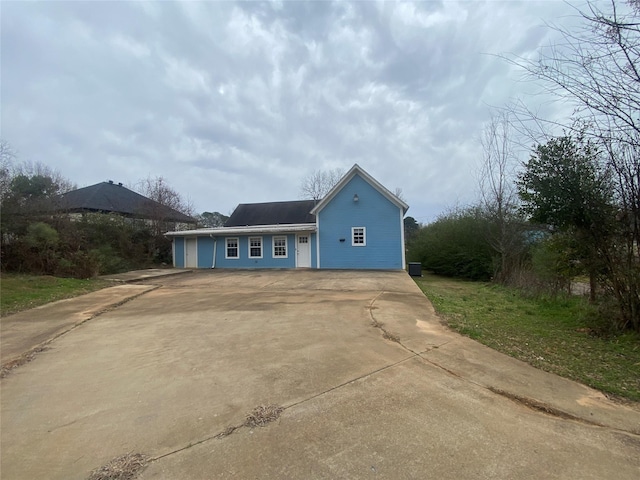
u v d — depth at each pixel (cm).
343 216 2056
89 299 987
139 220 2211
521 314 774
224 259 2239
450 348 478
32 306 880
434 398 327
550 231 720
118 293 1096
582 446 249
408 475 219
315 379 379
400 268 1997
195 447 258
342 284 1303
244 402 329
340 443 256
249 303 900
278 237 2156
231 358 462
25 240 1396
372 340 523
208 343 540
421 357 442
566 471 221
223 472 227
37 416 317
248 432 275
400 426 278
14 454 257
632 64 475
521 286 1248
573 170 586
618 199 564
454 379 371
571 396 330
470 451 243
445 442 255
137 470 232
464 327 591
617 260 587
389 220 2009
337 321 661
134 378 404
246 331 607
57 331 639
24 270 1409
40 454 256
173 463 239
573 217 611
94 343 559
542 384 358
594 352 477
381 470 224
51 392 370
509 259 1623
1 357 492
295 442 259
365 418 292
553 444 251
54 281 1269
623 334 561
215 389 362
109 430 288
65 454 255
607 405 313
